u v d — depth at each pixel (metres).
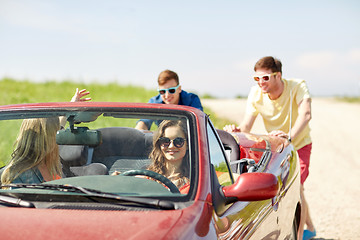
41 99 23.59
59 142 3.19
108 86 35.97
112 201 2.63
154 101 5.87
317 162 12.65
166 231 2.31
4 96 22.72
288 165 4.33
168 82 5.57
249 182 2.74
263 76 5.43
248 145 4.44
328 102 51.56
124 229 2.33
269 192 2.73
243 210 2.99
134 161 3.10
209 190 2.72
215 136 3.34
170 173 2.97
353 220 6.91
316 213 7.32
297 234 4.74
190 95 5.73
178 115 3.15
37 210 2.54
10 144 3.20
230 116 25.53
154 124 3.12
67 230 2.33
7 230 2.33
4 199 2.67
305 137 5.58
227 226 2.67
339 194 8.70
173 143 2.97
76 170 3.18
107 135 3.14
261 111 5.77
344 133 20.67
